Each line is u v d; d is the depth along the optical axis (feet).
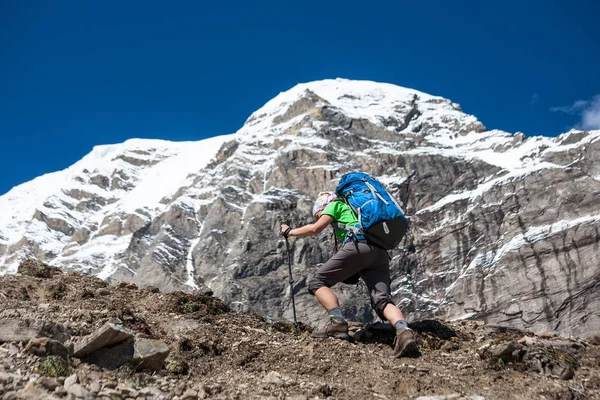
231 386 20.88
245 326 27.76
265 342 25.27
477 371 22.89
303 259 326.24
